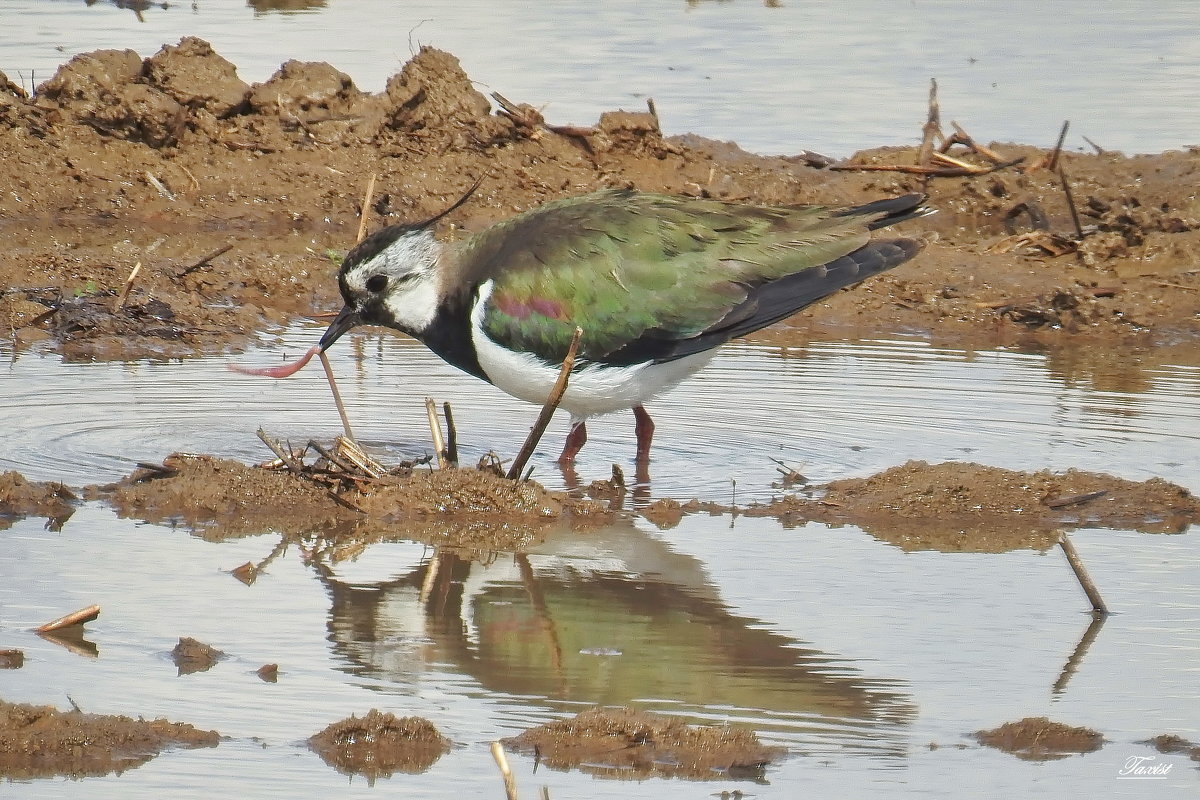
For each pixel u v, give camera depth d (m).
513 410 16.36
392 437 15.15
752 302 13.95
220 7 35.00
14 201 23.50
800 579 11.98
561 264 13.98
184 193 24.16
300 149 24.97
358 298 14.63
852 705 9.81
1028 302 20.44
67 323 18.52
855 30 34.44
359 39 31.59
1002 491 13.66
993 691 10.02
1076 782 8.85
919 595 11.66
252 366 17.62
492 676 10.20
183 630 10.76
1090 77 30.56
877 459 14.82
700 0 37.28
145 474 13.73
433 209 24.16
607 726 9.27
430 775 8.84
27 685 9.80
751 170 24.92
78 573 11.74
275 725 9.41
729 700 9.89
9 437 14.73
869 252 14.13
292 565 12.17
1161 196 24.33
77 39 30.36
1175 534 13.09
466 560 12.39
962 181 24.92
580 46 32.19
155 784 8.66
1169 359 18.80
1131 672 10.28
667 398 16.81
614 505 13.72
